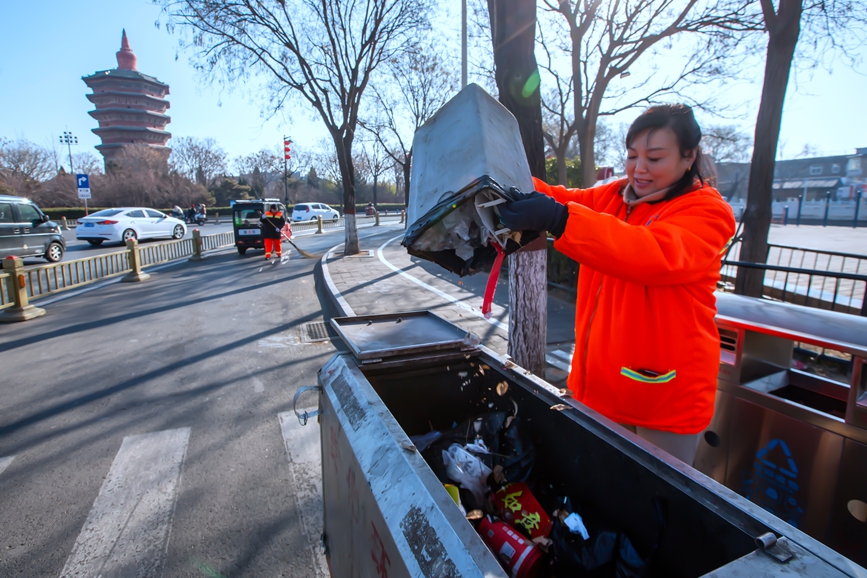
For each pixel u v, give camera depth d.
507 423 1.74
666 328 1.48
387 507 1.10
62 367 5.13
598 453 1.40
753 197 6.93
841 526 2.02
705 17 9.57
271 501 2.82
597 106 11.42
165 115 80.38
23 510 2.73
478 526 1.45
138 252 10.76
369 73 13.43
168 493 2.89
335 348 5.74
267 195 69.50
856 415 1.96
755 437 2.33
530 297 3.32
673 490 1.14
